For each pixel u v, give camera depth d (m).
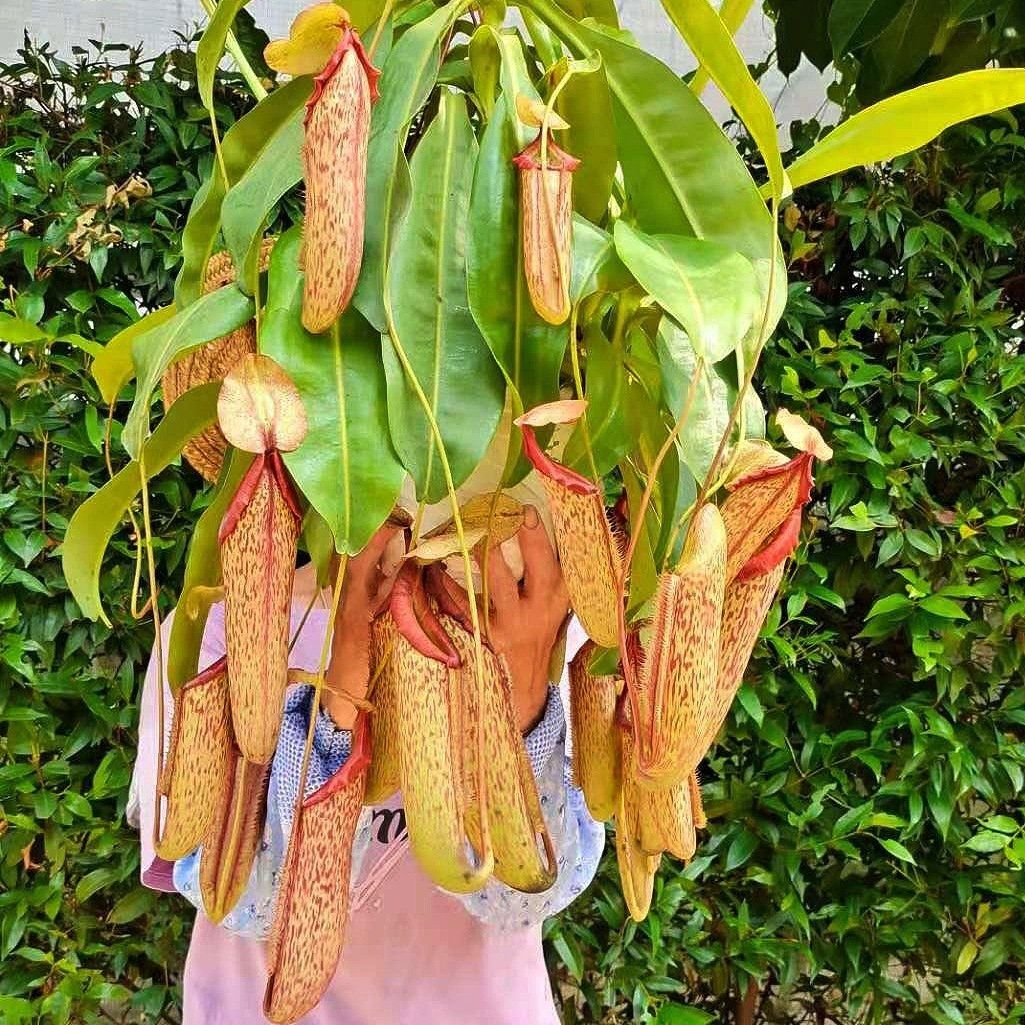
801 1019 1.78
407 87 0.54
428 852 0.51
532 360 0.53
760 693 1.57
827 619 1.66
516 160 0.51
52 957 1.45
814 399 1.56
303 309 0.50
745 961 1.59
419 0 0.62
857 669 1.65
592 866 0.95
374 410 0.51
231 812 0.56
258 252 0.52
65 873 1.50
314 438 0.49
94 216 1.44
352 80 0.48
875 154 0.62
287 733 0.75
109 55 1.65
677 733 0.50
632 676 0.52
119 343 0.69
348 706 0.73
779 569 0.54
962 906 1.59
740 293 0.48
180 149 1.50
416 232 0.56
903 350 1.54
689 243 0.51
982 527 1.53
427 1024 0.96
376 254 0.52
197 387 0.56
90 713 1.48
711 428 0.55
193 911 1.52
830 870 1.62
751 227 0.56
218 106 1.50
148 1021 1.51
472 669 0.54
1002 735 1.56
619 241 0.49
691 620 0.49
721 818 1.58
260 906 0.80
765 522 0.55
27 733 1.44
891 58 1.18
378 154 0.53
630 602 0.63
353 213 0.48
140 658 1.46
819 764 1.58
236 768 0.56
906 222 1.57
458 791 0.51
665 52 1.77
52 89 1.50
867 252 1.61
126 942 1.51
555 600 0.66
